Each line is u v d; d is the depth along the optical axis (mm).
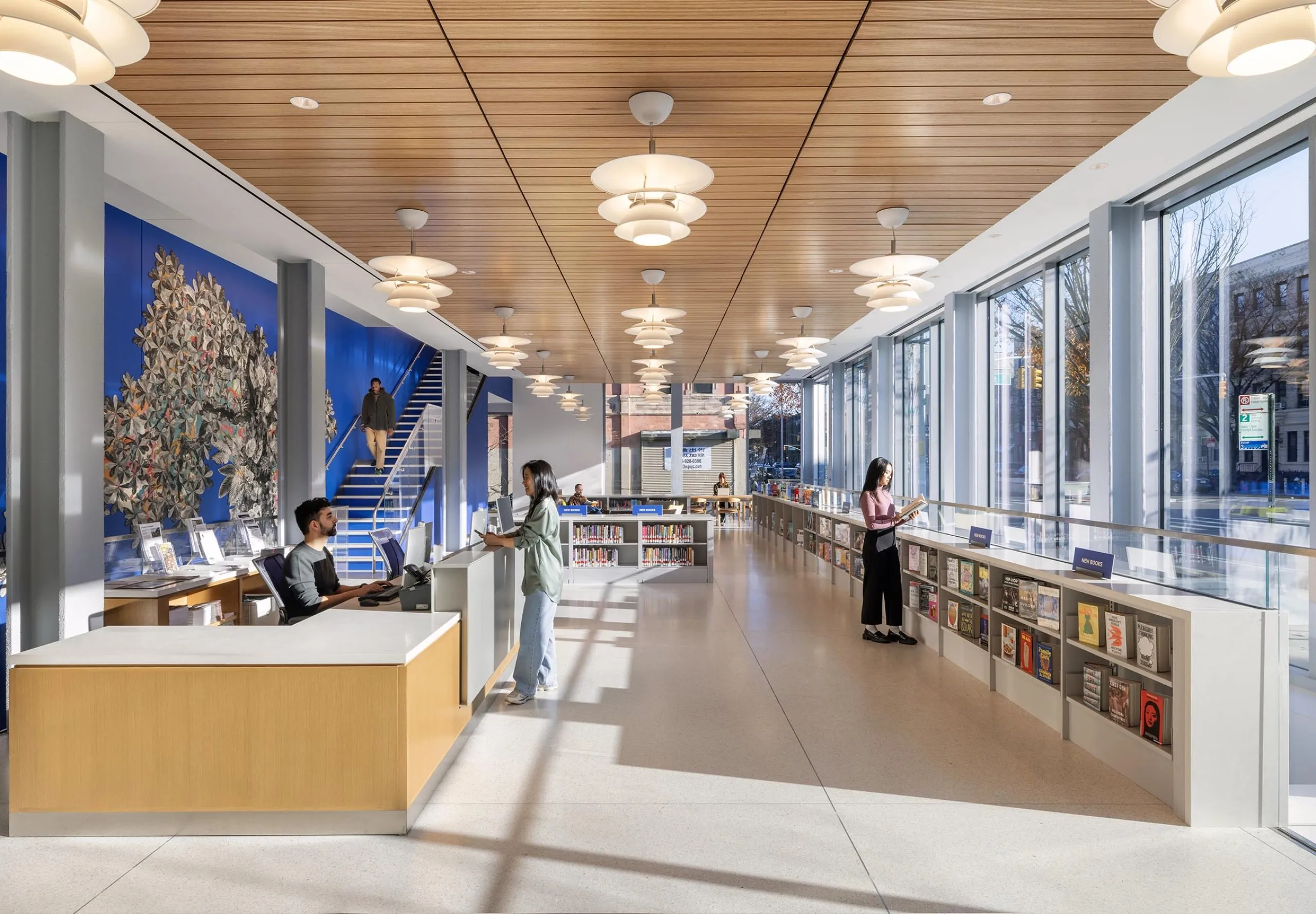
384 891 3066
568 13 3498
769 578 12062
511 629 6395
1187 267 7078
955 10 3500
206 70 4020
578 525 11961
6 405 6020
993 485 11148
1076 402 9039
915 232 6988
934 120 4652
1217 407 6707
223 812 3547
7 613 4680
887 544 7531
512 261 7977
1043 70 4059
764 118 4621
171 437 8812
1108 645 4461
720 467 25344
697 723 5172
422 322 12938
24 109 4832
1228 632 3701
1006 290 10758
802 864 3299
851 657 7023
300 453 8633
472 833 3582
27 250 4891
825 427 22234
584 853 3391
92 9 2652
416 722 3725
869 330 14320
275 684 3541
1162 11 3512
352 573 12203
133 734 3539
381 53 3852
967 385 11242
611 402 25453
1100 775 4293
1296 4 2252
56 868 3248
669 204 4445
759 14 3521
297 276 8695
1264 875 3213
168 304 8781
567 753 4621
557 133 4824
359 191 5875
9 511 4695
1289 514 5969
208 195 6617
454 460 16531
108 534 7797
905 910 2945
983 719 5266
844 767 4410
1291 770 4074
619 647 7426
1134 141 5895
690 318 11172
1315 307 5379
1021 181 5703
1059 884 3139
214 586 7141
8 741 3926
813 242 7301
